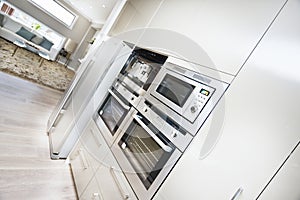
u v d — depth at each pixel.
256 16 0.98
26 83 4.31
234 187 0.78
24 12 7.57
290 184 0.66
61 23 8.51
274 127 0.75
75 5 7.89
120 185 1.35
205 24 1.23
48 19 8.18
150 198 1.10
